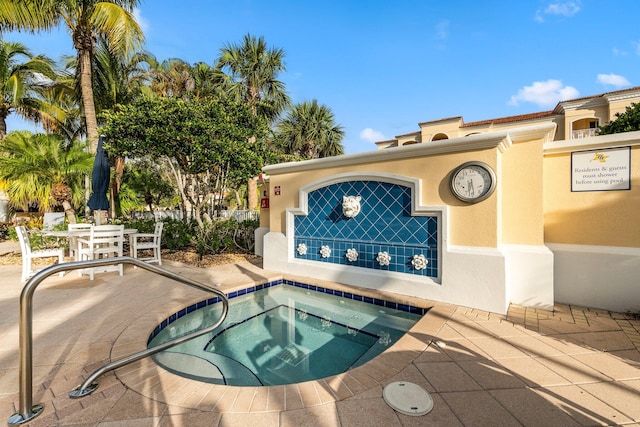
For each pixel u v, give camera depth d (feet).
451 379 6.94
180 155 26.00
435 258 13.10
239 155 24.03
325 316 13.79
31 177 26.81
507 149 12.61
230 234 26.66
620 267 11.44
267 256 19.60
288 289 17.35
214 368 8.68
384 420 5.59
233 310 14.28
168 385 6.66
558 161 12.76
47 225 30.12
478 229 11.94
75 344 8.68
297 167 17.89
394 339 11.52
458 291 12.28
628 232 11.45
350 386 6.64
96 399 6.15
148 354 7.50
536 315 11.18
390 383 6.77
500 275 11.33
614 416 5.68
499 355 8.11
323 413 5.78
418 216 13.55
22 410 5.53
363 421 5.56
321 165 16.71
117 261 6.48
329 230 16.72
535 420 5.58
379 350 10.63
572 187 12.47
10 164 26.04
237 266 20.90
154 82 46.65
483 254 11.69
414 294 13.47
